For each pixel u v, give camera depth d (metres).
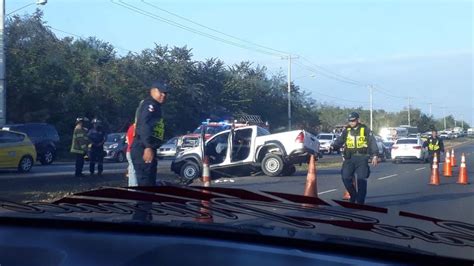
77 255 2.76
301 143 22.14
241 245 2.71
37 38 48.69
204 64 62.06
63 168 26.86
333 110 103.19
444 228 3.50
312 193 13.64
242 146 22.05
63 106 44.16
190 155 21.44
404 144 36.84
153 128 8.82
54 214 3.12
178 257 2.69
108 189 3.74
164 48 58.88
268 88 70.38
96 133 20.23
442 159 38.41
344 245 2.69
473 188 19.41
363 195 12.87
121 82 51.44
